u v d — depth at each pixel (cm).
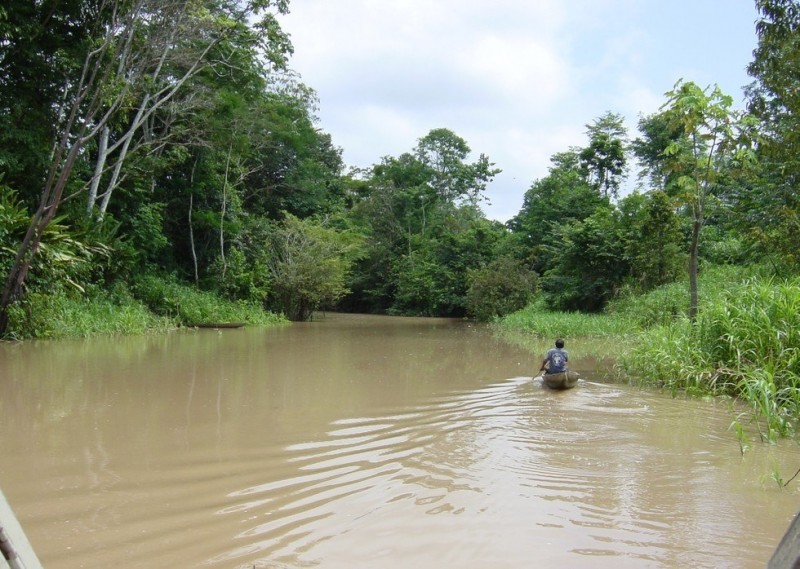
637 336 1302
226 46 2100
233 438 644
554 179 3888
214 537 400
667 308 1803
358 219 4844
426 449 614
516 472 543
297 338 1938
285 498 472
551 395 915
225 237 2958
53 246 1542
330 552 379
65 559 368
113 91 1573
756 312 943
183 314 2298
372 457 585
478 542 395
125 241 2305
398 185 5094
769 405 703
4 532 160
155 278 2386
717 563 368
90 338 1645
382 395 901
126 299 2080
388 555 376
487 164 5394
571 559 373
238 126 2812
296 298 3169
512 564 365
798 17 1143
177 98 2372
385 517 436
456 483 512
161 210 2580
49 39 1650
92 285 1866
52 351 1341
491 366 1249
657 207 2208
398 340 1891
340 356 1410
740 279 1764
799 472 538
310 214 3962
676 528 421
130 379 999
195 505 455
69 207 1861
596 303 2688
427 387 976
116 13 1567
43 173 1750
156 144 2459
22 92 1681
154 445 612
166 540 395
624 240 2447
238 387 948
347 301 4953
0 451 582
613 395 922
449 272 3941
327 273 3198
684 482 520
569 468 557
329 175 4947
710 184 1214
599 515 443
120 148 2286
